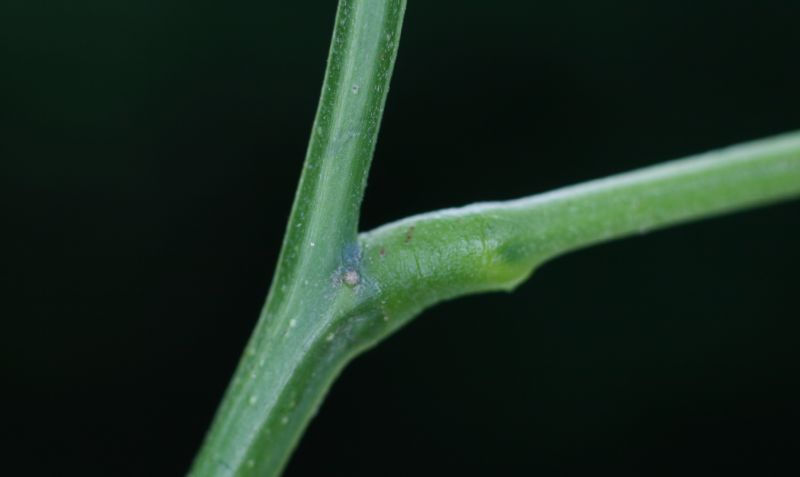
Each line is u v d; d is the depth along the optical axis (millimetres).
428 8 374
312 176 126
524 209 126
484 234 126
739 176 123
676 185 124
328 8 380
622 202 125
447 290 127
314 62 381
